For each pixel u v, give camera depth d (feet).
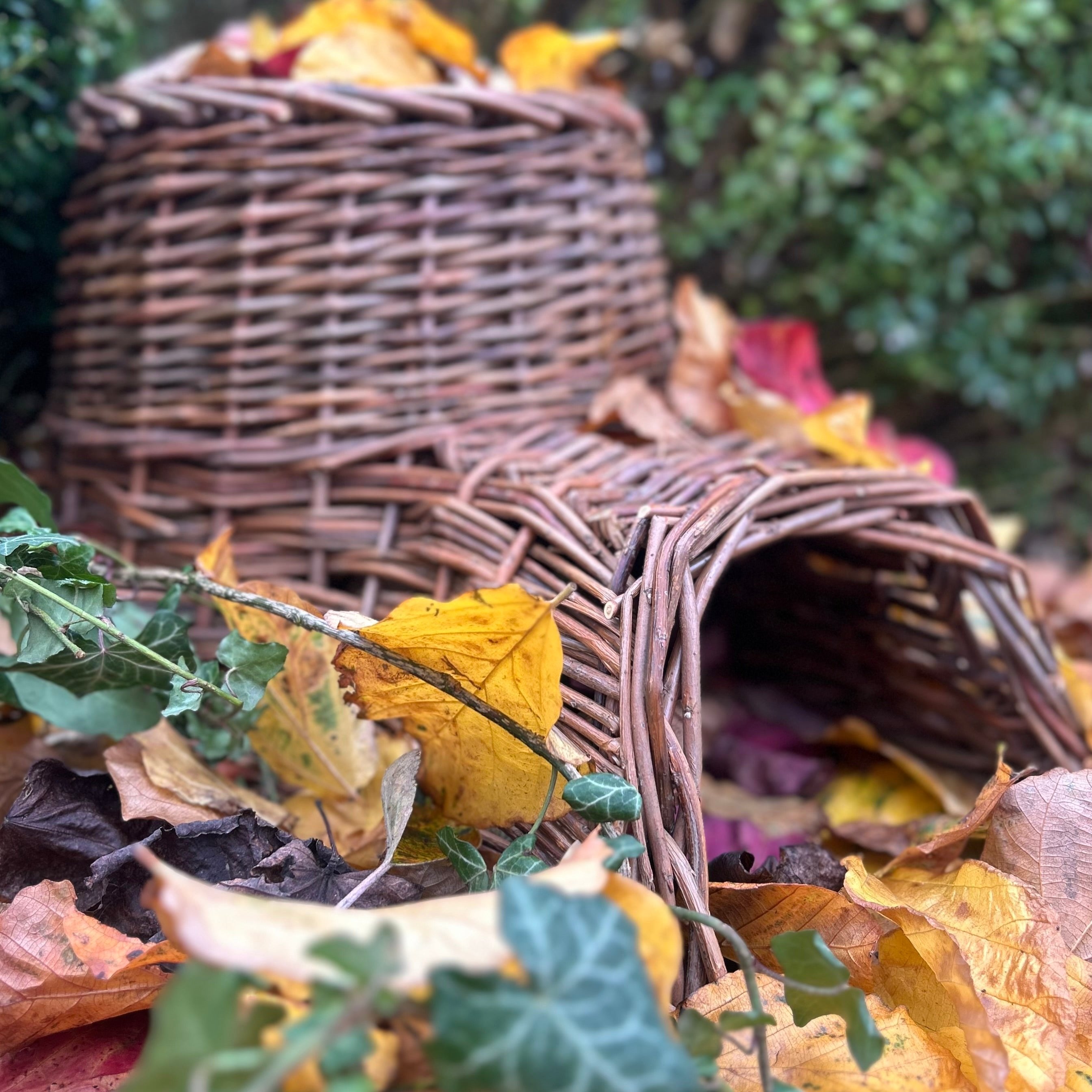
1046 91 4.08
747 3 4.24
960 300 4.52
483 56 4.73
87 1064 1.84
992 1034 1.74
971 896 2.01
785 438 2.87
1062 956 1.87
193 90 2.54
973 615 3.11
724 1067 1.80
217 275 2.57
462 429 2.58
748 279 4.57
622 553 2.07
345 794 2.25
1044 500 5.07
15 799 2.17
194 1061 1.24
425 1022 1.46
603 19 4.48
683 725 1.94
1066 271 4.61
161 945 1.77
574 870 1.60
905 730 2.80
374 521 2.53
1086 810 2.10
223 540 2.25
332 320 2.58
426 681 1.89
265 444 2.58
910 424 5.07
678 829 1.89
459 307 2.62
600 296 2.77
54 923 1.83
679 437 2.67
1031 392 4.61
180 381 2.62
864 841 2.45
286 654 1.98
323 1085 1.43
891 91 3.96
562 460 2.46
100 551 2.28
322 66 2.63
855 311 4.37
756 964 1.80
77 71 2.85
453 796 2.05
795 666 2.99
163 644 2.07
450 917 1.55
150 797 2.03
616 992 1.39
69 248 2.85
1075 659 3.20
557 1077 1.31
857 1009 1.66
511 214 2.65
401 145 2.58
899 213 4.09
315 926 1.48
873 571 2.78
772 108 4.22
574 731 1.97
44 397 3.22
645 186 3.02
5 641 2.32
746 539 2.16
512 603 1.73
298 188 2.55
